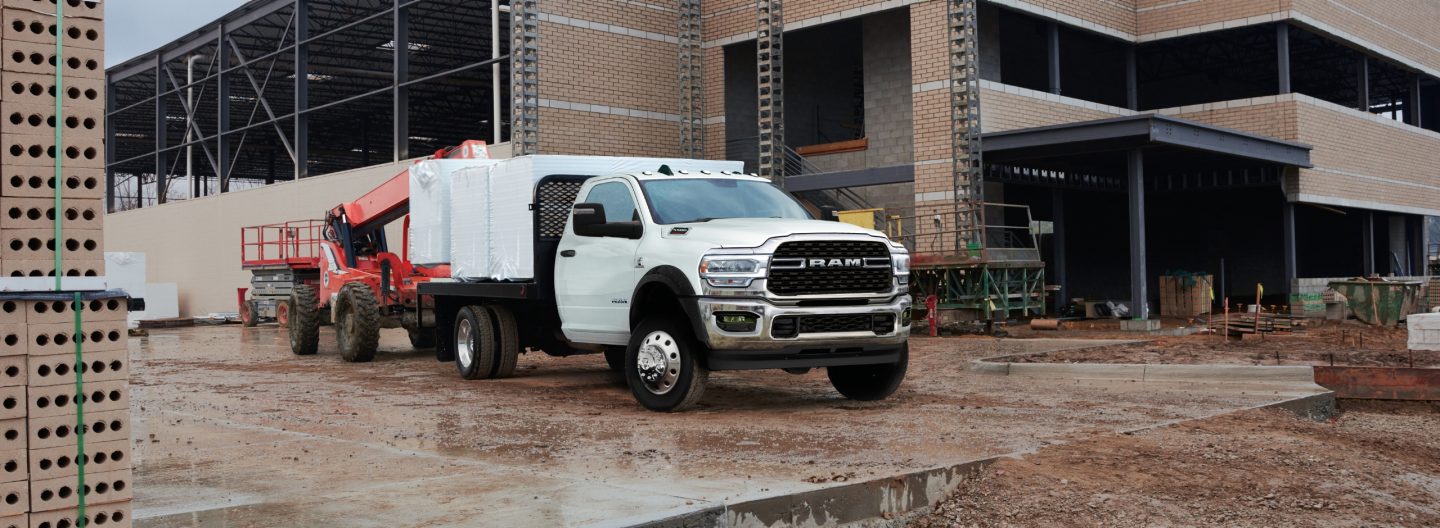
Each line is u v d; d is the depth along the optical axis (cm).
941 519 623
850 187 2659
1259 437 830
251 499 587
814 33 2991
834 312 966
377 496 590
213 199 3991
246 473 675
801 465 693
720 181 1115
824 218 1140
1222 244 3819
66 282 387
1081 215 3706
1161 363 1353
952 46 2394
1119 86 3566
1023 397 1106
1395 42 3431
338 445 788
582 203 1120
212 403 1109
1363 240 3400
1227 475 702
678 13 2908
